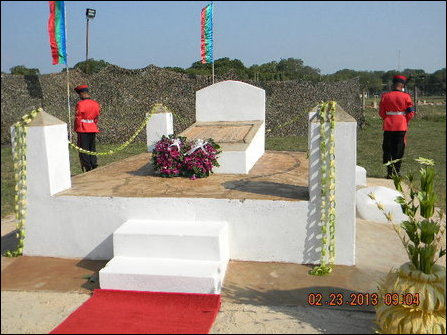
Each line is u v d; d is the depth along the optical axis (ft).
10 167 25.54
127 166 22.29
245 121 26.61
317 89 47.03
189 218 15.40
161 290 12.84
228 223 15.24
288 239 14.99
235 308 12.25
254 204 14.99
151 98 41.34
